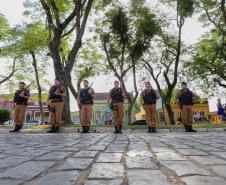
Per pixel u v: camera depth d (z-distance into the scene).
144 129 16.06
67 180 2.72
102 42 27.81
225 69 33.72
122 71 26.81
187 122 14.35
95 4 25.08
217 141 7.37
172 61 33.78
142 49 26.66
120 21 25.73
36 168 3.42
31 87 38.03
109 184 2.56
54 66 18.91
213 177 2.78
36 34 27.91
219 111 32.72
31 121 54.19
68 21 19.05
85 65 32.72
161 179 2.73
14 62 36.94
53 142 7.65
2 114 30.91
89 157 4.36
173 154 4.63
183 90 14.41
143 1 27.16
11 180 2.77
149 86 14.25
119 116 13.42
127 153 4.85
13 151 5.43
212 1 30.89
